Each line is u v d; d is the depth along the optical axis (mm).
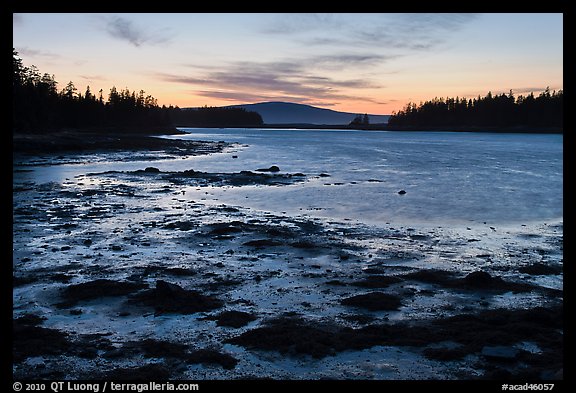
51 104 94000
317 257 13836
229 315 9305
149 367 7246
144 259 13414
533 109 177750
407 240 16234
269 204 23656
